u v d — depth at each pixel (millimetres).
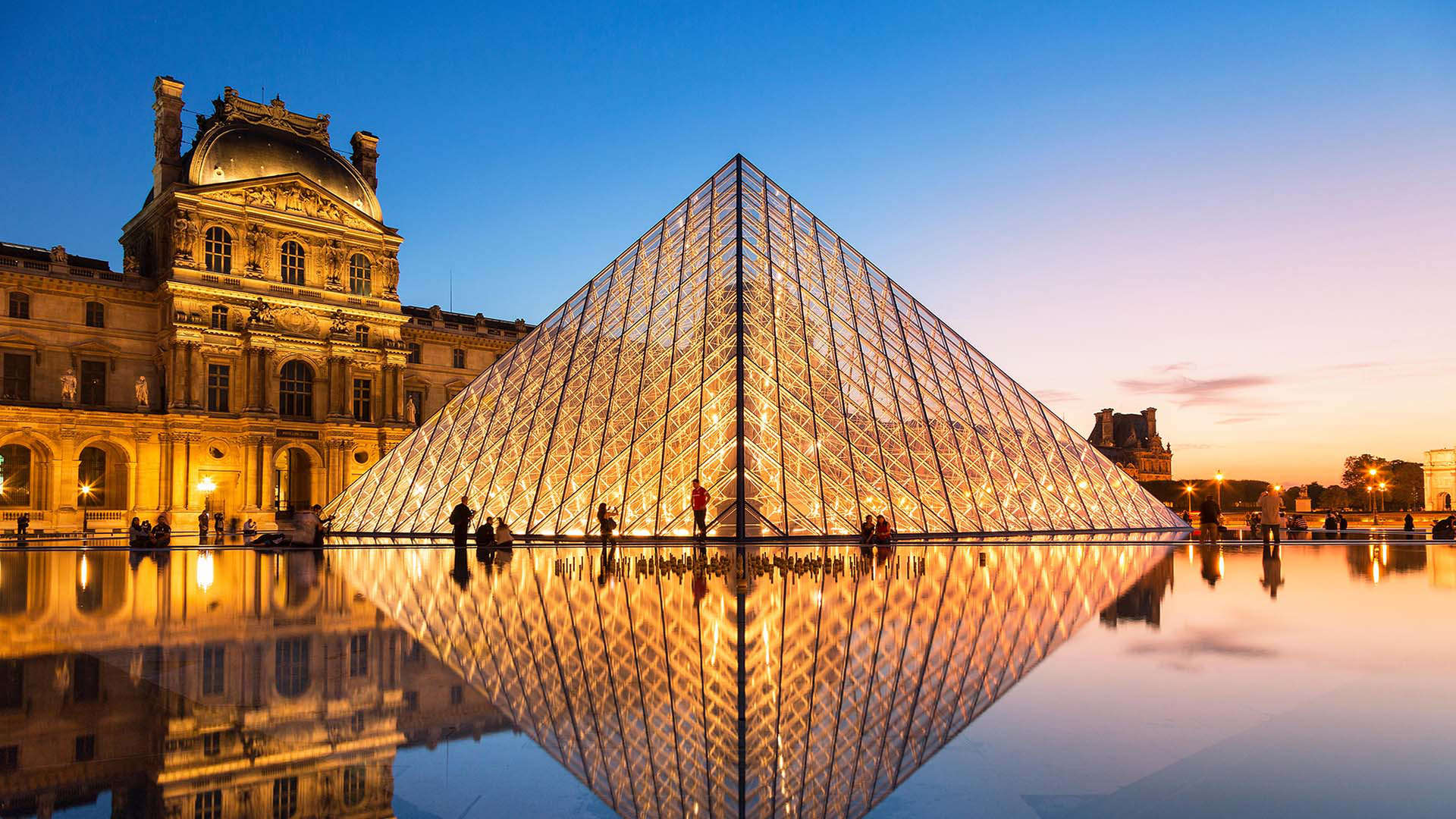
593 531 43781
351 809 6102
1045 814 5984
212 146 92125
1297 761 7121
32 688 9930
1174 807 6074
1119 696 9352
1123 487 56812
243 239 92250
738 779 6789
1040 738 7828
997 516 47406
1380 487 144375
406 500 54281
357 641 13289
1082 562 28141
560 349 54875
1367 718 8422
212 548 47625
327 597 19859
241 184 91625
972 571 24672
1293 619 14891
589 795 6426
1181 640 12797
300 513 47594
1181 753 7344
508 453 50531
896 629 13961
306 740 7812
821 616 15539
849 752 7473
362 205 102875
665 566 26391
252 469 89438
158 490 86938
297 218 95375
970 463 48750
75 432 82750
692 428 44000
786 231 53469
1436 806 6066
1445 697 9242
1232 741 7676
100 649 12633
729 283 47000
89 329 88312
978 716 8578
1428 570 25281
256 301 91312
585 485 45812
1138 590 19609
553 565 29047
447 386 111812
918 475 46219
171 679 10477
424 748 7648
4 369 83625
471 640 13273
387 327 101688
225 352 89750
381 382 100625
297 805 6176
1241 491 181250
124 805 6145
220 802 6211
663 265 54250
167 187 93812
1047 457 53469
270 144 96250
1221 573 23953
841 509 42438
